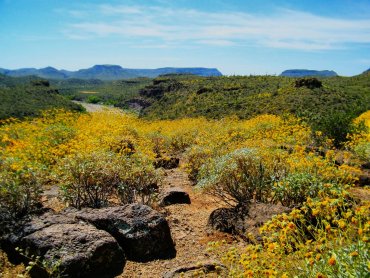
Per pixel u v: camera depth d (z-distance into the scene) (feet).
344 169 17.85
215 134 39.99
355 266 8.34
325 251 9.71
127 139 33.50
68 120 45.09
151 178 20.68
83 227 14.34
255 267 10.08
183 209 20.52
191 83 273.54
